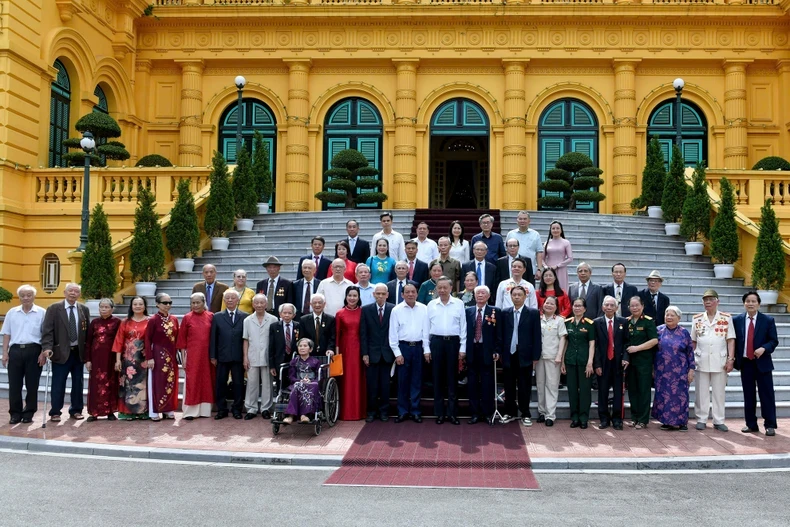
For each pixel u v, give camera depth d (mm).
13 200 19141
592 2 24750
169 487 7586
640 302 10477
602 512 6816
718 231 16328
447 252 11719
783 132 24875
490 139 25203
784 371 12227
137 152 25031
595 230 18281
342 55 25016
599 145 25234
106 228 15117
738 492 7531
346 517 6629
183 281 15867
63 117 21641
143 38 25391
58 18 20984
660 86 25141
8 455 8969
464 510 6859
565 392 11539
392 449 9117
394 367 11156
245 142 24328
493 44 24828
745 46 24688
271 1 25297
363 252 13039
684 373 10281
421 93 25359
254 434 9914
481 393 10719
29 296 10695
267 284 11727
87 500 7082
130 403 10805
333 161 23750
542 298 11344
